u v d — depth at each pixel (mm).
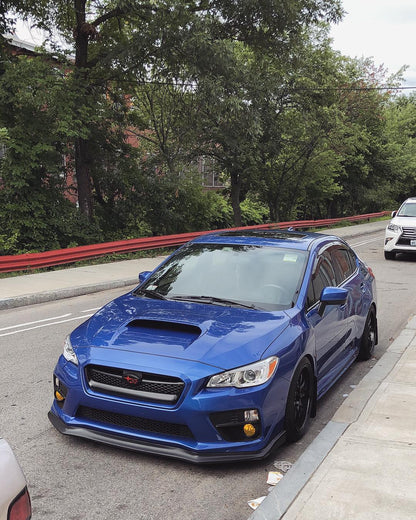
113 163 21594
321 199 37500
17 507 1947
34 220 17766
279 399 3912
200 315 4340
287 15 18578
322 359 4902
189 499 3461
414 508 3139
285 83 25625
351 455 3844
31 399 5273
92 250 15984
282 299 4695
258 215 33250
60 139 17672
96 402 3836
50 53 18594
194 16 17000
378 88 32156
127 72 18766
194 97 21359
